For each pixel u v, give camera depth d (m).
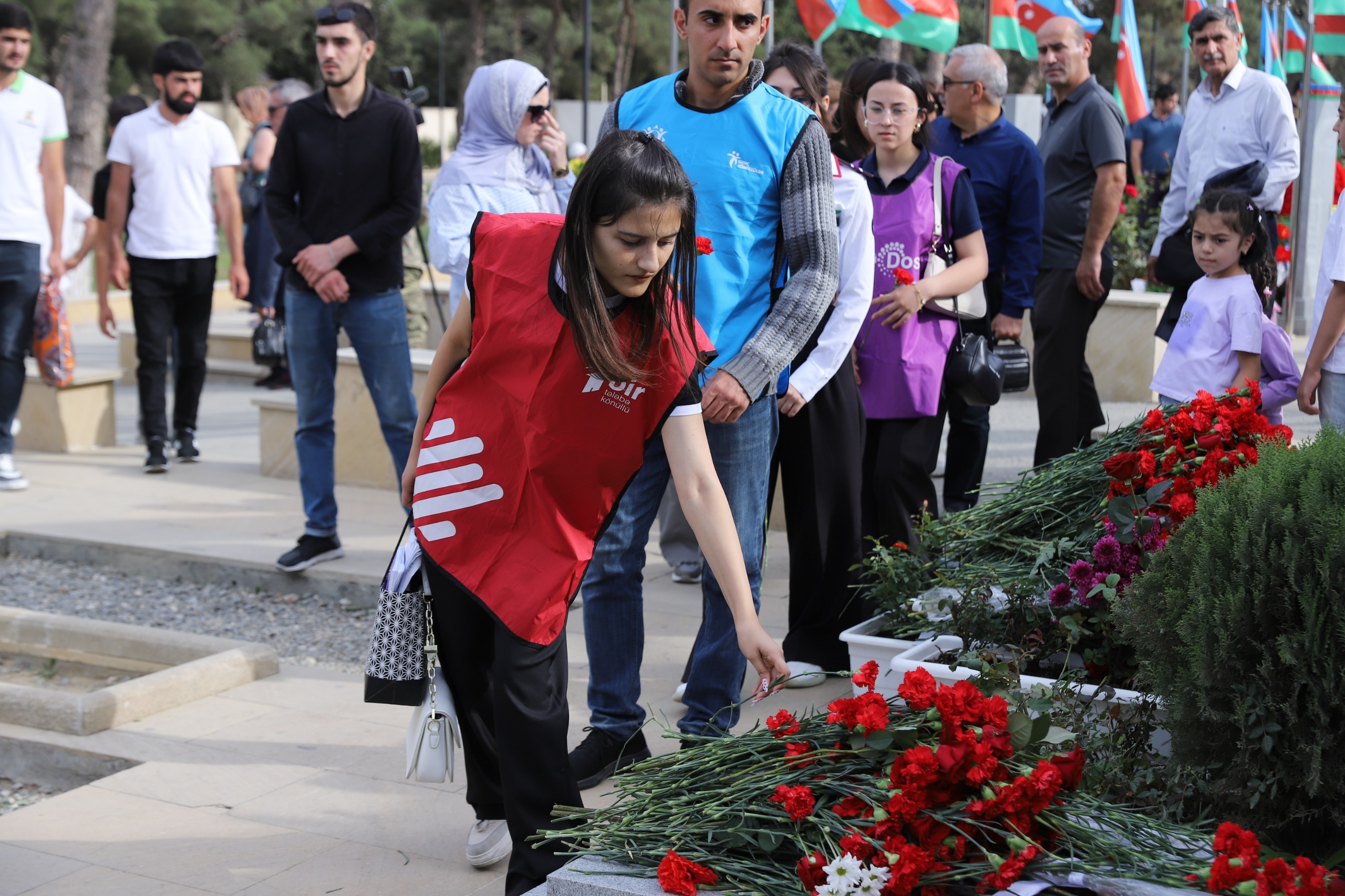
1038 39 6.21
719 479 3.43
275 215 5.50
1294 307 10.37
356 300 5.53
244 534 6.36
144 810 3.46
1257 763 2.48
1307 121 9.80
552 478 2.62
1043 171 6.18
